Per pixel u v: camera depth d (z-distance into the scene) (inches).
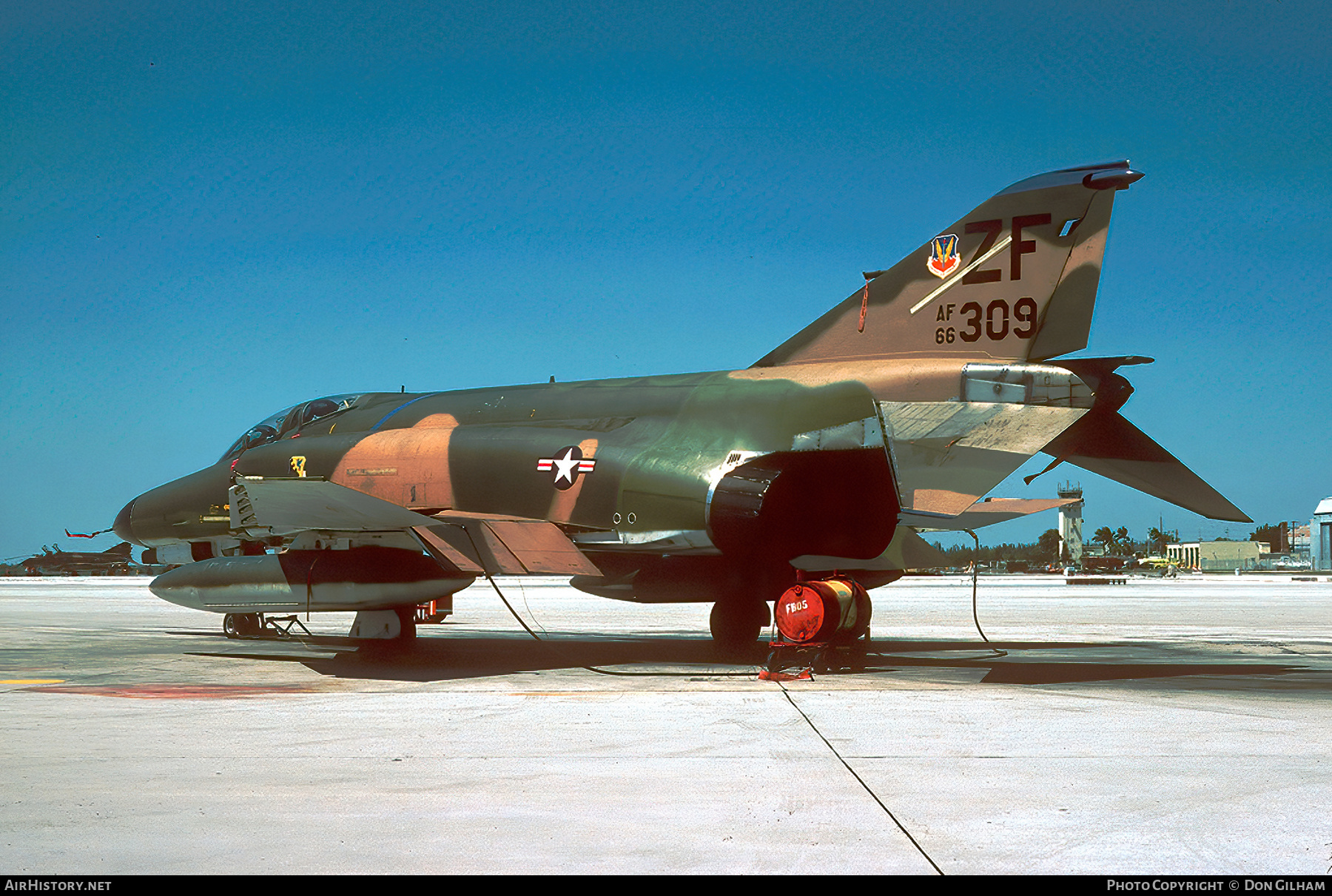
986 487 405.1
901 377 432.8
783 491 440.1
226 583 500.4
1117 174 403.2
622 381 521.7
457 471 504.4
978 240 432.5
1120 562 3046.3
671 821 176.1
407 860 153.9
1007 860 153.5
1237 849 158.9
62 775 213.6
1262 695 348.2
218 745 249.4
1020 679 399.9
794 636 405.4
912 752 238.7
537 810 183.3
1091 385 402.3
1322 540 3882.9
